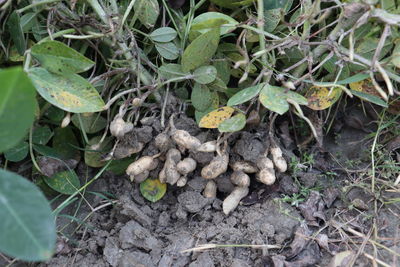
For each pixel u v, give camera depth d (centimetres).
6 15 71
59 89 63
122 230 68
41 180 74
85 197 75
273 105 65
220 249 67
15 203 50
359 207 70
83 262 68
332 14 75
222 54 75
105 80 72
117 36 69
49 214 50
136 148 70
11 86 48
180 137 69
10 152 72
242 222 69
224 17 72
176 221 71
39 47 62
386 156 75
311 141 77
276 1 74
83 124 73
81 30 71
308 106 70
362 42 71
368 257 65
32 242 49
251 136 71
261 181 69
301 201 70
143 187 72
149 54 77
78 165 77
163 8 75
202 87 72
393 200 70
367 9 63
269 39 74
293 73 72
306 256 66
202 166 71
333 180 74
